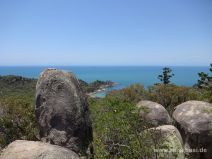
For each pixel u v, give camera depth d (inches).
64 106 191.6
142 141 190.2
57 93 193.5
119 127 195.9
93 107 242.1
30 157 125.6
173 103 334.3
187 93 337.4
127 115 207.0
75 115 191.9
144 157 186.2
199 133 247.8
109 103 238.1
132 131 196.9
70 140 189.9
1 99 217.2
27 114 207.8
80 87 205.2
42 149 129.7
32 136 201.6
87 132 201.2
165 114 263.7
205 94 339.0
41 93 198.5
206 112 257.6
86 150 194.2
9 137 200.4
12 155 129.0
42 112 196.9
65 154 133.3
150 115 257.8
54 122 192.4
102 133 196.9
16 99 219.0
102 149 184.2
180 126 259.8
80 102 196.7
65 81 194.4
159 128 214.5
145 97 342.0
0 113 204.4
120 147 188.2
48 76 197.3
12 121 202.8
